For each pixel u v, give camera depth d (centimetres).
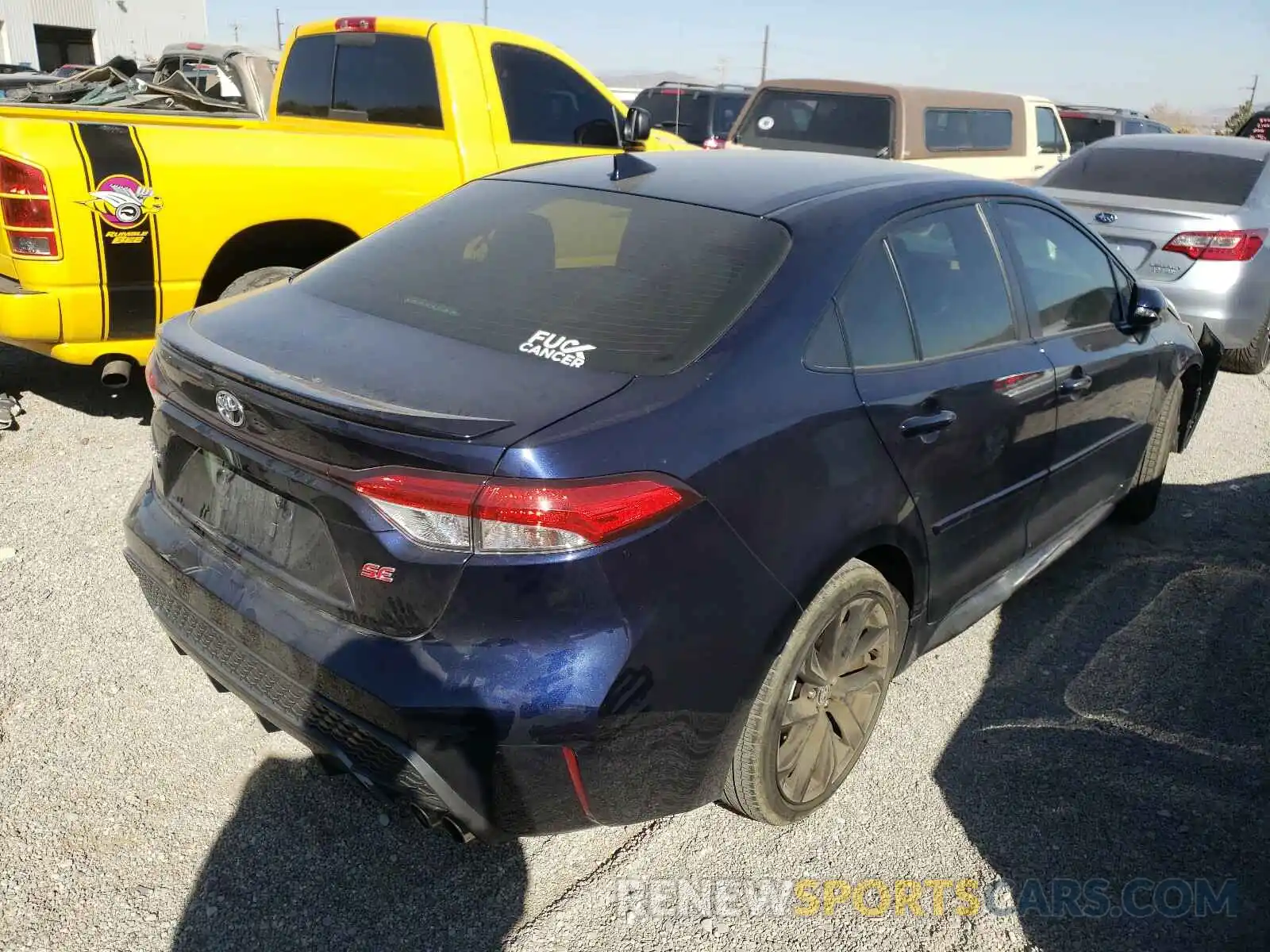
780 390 239
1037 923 248
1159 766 306
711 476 219
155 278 476
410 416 203
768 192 290
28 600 362
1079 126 1706
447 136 598
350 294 275
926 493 279
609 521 204
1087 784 297
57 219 441
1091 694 343
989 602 335
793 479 236
